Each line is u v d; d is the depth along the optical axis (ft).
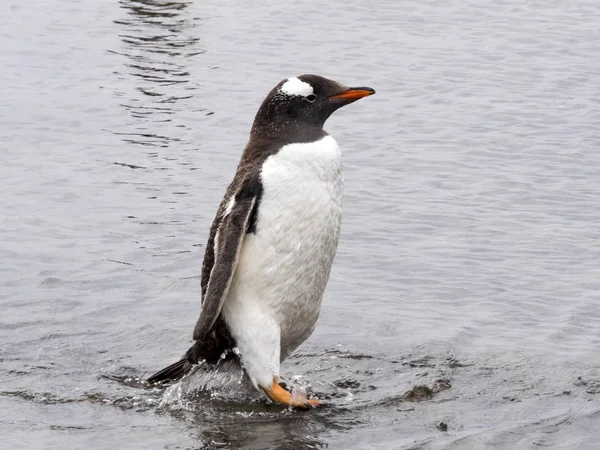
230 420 33.71
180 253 50.21
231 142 68.33
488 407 34.65
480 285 46.80
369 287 46.52
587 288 46.47
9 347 39.73
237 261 33.71
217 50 90.89
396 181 61.52
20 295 44.93
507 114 74.38
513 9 104.88
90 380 37.01
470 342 40.70
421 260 49.73
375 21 100.89
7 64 85.92
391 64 86.84
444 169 63.62
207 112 74.59
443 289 46.37
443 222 55.06
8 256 49.57
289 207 34.04
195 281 46.78
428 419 33.65
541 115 74.08
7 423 32.99
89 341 40.55
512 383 36.76
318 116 35.37
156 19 101.40
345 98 35.47
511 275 48.03
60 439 31.81
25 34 95.25
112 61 87.45
